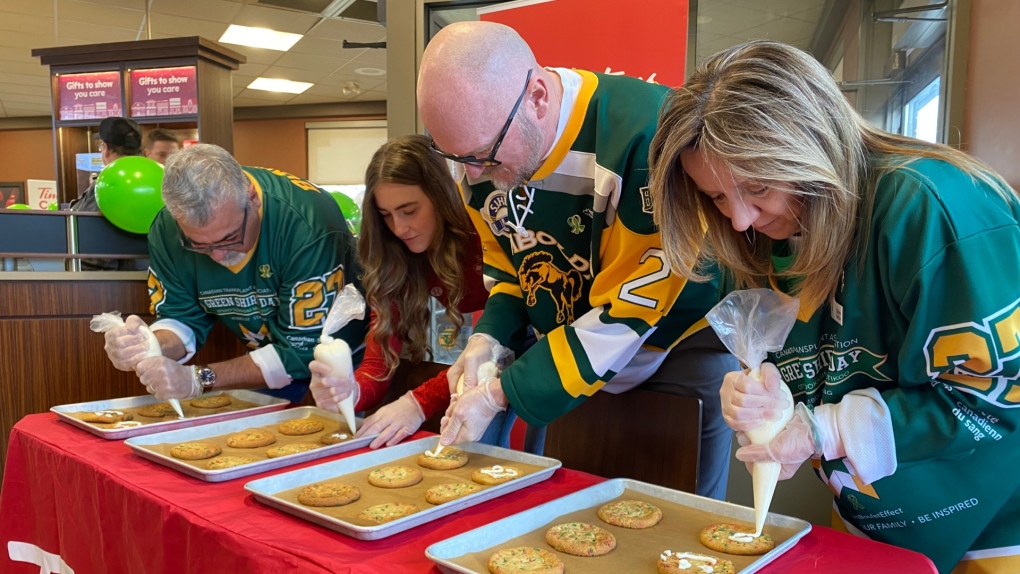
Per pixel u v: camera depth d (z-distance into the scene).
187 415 1.90
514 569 0.95
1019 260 0.94
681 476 1.45
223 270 2.14
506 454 1.52
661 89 1.47
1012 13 2.21
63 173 5.57
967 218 0.95
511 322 1.72
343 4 6.49
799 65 0.96
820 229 0.99
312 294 2.10
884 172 1.02
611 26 2.62
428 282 2.04
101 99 5.41
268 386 2.12
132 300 2.65
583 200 1.50
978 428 0.98
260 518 1.17
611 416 1.59
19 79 9.03
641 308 1.35
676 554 1.02
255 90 9.83
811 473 2.38
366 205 1.88
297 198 2.14
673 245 1.12
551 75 1.47
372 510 1.19
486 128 1.26
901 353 1.01
